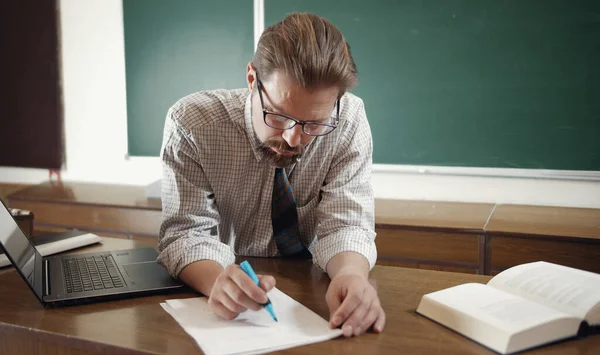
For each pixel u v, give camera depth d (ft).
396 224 7.06
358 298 3.09
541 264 3.59
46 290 3.55
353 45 8.37
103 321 3.17
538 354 2.71
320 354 2.74
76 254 4.45
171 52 9.34
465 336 2.95
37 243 4.62
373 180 8.76
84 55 9.87
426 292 3.64
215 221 4.30
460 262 6.91
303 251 4.51
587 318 2.90
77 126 10.12
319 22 3.37
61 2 9.86
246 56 8.93
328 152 4.25
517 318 2.85
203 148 4.08
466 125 8.03
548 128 7.68
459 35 7.86
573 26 7.36
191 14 9.14
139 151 9.80
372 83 8.37
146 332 3.01
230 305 3.09
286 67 3.14
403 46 8.14
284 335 2.93
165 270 4.00
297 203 4.50
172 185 4.13
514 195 8.08
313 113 3.25
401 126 8.34
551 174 7.75
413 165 8.37
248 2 8.79
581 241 6.33
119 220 8.43
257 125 3.63
